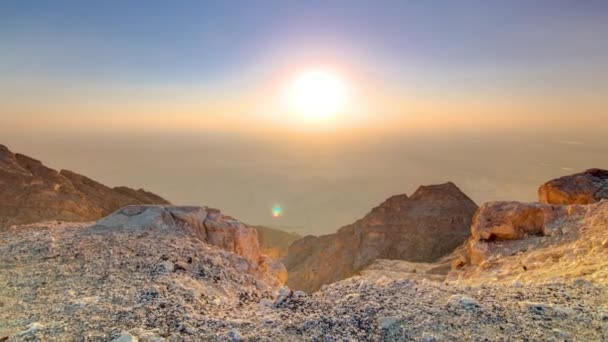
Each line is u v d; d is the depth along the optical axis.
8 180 40.94
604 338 6.48
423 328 6.99
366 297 8.67
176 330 7.26
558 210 19.73
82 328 7.23
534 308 7.63
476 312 7.56
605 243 13.34
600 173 27.14
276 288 14.05
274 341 6.90
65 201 41.47
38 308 8.41
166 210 18.30
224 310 8.98
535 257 15.38
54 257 12.20
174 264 11.94
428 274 28.34
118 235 15.12
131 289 9.52
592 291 8.67
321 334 7.11
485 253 19.41
